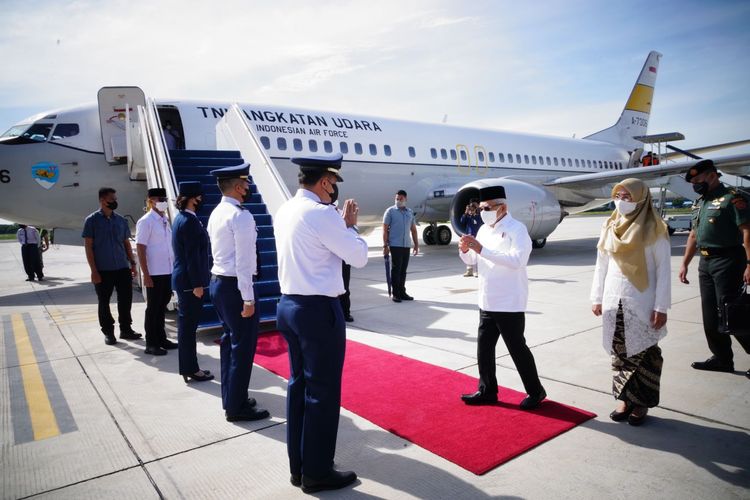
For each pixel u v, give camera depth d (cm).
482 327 322
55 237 923
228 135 853
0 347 510
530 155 1565
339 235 226
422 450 267
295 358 243
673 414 304
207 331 567
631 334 282
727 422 291
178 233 374
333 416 232
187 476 247
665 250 279
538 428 288
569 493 221
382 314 628
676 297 666
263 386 378
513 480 233
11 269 1483
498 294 307
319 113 1109
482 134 1454
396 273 706
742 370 383
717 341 377
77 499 227
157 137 673
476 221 955
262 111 1015
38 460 266
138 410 336
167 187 582
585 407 318
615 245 286
